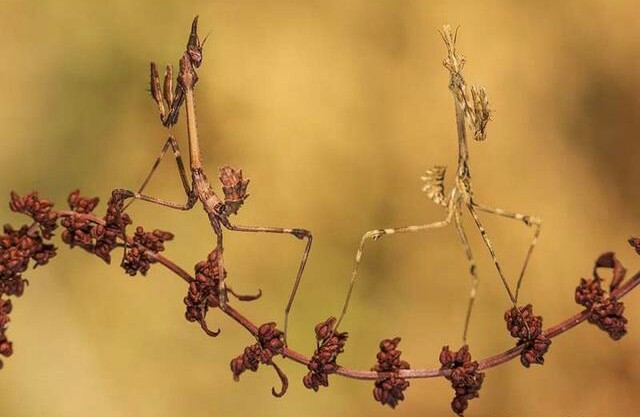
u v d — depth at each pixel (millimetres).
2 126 700
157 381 678
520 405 722
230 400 684
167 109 456
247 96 734
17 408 648
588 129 781
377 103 752
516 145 767
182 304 693
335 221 729
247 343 695
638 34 791
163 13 729
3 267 446
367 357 702
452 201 461
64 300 681
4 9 713
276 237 714
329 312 706
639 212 769
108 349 676
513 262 741
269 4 755
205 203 449
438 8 773
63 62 717
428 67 762
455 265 732
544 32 788
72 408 660
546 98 779
